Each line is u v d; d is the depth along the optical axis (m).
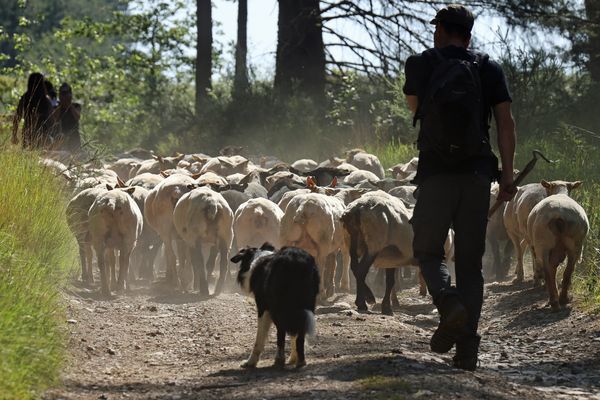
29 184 13.73
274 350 9.84
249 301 13.47
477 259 8.50
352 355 9.26
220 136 37.25
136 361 9.53
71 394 7.79
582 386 8.56
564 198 13.26
